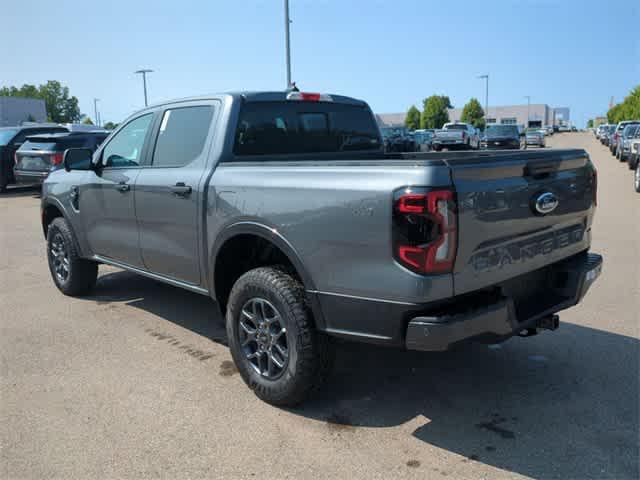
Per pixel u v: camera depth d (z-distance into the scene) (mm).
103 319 5301
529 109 120562
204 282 4086
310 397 3516
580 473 2873
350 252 3018
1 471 2967
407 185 2779
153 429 3357
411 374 4043
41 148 13617
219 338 4809
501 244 3082
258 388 3623
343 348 4520
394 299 2883
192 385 3922
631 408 3510
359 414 3498
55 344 4688
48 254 6164
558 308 3475
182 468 2980
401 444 3160
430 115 96500
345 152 4887
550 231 3457
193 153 4164
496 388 3803
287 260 3754
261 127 4215
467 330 2861
